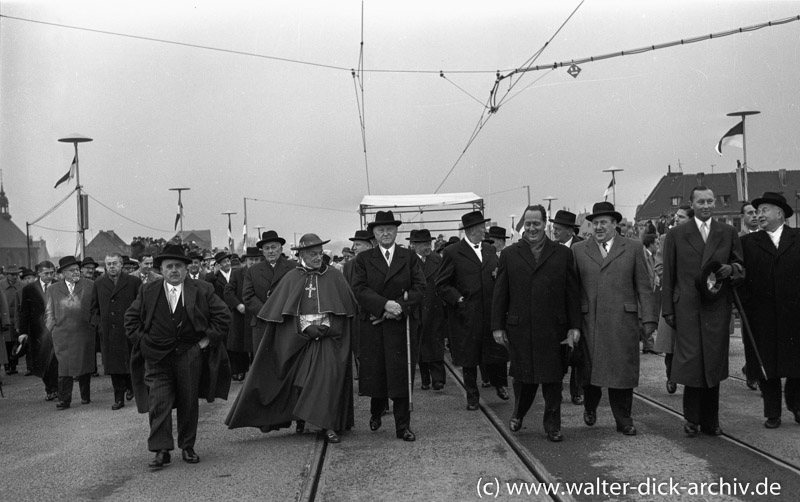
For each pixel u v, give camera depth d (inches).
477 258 357.4
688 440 270.8
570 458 252.1
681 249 281.9
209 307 274.2
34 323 445.4
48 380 440.1
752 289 291.3
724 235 280.1
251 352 474.0
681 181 2600.9
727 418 305.9
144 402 274.8
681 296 279.4
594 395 302.5
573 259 285.3
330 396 289.3
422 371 422.0
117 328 393.1
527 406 292.7
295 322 296.7
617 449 261.1
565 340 280.2
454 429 306.7
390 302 289.6
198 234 2657.5
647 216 2576.3
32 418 379.2
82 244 856.9
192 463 267.9
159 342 263.9
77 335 406.6
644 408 331.6
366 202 729.6
